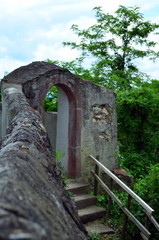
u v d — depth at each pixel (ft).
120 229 17.76
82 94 21.02
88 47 49.98
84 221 17.99
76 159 20.70
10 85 17.63
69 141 20.94
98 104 22.26
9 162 4.00
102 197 20.45
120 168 23.97
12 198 2.48
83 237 5.84
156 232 16.40
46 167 6.48
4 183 2.79
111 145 23.25
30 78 18.21
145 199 17.85
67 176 20.97
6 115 15.47
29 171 4.30
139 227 15.66
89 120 21.59
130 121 28.04
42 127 10.19
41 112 18.45
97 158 22.07
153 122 28.45
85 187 20.58
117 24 50.90
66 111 21.04
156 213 16.89
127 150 28.76
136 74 47.83
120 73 44.52
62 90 20.71
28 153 6.09
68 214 6.18
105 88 22.81
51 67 19.63
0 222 2.02
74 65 38.88
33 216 2.39
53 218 3.16
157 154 29.81
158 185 17.43
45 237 2.06
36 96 18.19
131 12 50.21
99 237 16.47
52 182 6.06
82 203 19.13
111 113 23.32
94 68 42.93
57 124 21.77
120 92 29.63
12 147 6.36
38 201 3.22
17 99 14.88
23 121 9.87
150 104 27.96
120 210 19.85
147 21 50.42
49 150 8.83
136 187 18.39
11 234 1.91
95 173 20.85
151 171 18.11
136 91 28.96
